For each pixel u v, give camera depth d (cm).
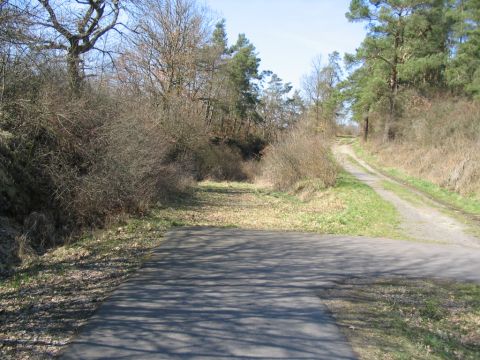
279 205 1916
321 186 2327
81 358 441
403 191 2316
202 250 940
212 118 4741
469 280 791
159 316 554
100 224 1185
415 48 4019
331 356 459
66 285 681
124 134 1278
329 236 1173
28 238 964
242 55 5262
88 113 1221
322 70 7212
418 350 489
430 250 1034
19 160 1121
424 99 4116
